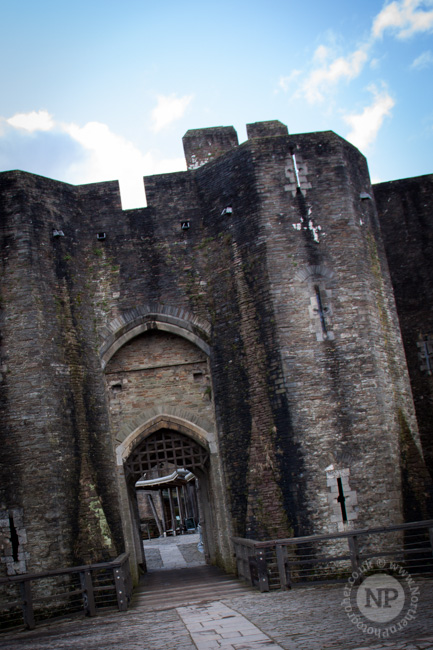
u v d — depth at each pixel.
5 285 15.09
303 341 14.97
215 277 16.52
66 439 14.72
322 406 14.66
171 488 39.50
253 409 15.27
